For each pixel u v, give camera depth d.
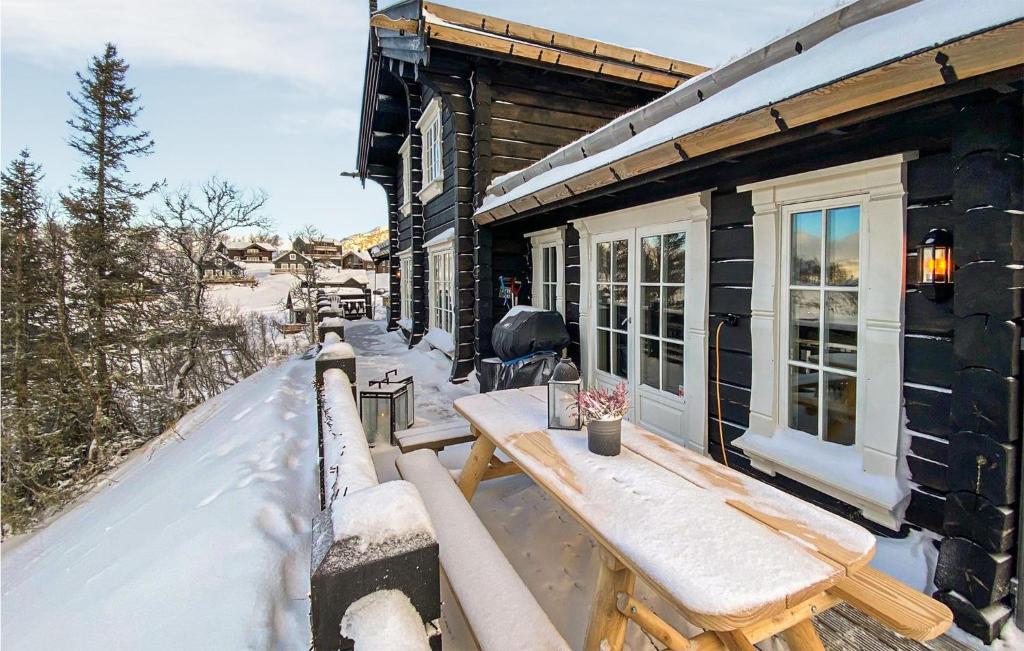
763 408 2.55
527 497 2.77
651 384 3.57
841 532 1.21
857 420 2.15
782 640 1.67
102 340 8.57
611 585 1.41
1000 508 1.54
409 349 9.19
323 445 2.28
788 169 2.35
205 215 11.16
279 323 17.92
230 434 4.27
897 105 1.50
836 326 2.25
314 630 0.85
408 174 9.50
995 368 1.53
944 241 1.72
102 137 10.12
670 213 3.20
